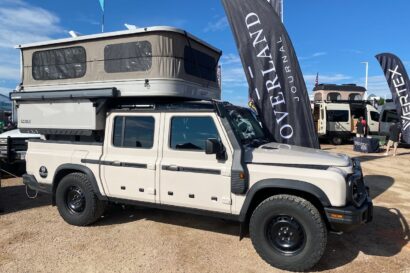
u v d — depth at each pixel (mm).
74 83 5746
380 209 6984
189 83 5508
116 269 4348
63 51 5879
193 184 4859
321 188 4207
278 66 7094
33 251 4840
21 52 6270
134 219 6141
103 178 5539
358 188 4504
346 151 17938
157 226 5805
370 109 23484
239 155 4613
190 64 5617
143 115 5332
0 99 25938
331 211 4145
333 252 4898
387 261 4641
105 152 5594
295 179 4328
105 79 5500
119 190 5426
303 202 4266
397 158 14852
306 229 4230
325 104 22656
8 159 9570
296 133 7082
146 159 5223
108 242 5156
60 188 5875
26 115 6199
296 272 4332
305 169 4348
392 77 14297
